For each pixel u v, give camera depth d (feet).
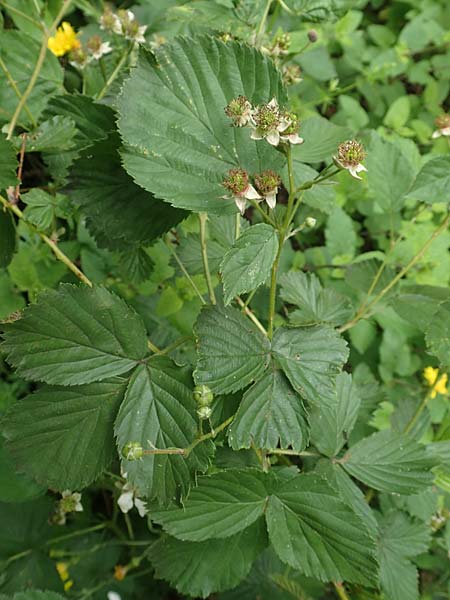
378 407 0.98
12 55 0.97
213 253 0.90
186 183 0.63
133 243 0.82
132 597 1.08
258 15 0.92
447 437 0.85
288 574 1.02
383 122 1.50
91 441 0.67
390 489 0.75
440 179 0.72
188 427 0.65
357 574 0.67
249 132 0.65
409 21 1.69
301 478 0.68
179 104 0.64
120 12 0.99
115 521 1.05
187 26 1.02
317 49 1.39
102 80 1.07
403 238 1.33
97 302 0.64
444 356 0.72
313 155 0.82
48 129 0.76
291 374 0.65
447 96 1.67
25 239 1.05
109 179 0.72
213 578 0.75
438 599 1.17
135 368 0.66
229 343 0.66
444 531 1.03
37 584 0.94
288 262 1.20
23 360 0.63
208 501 0.70
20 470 0.66
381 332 1.27
